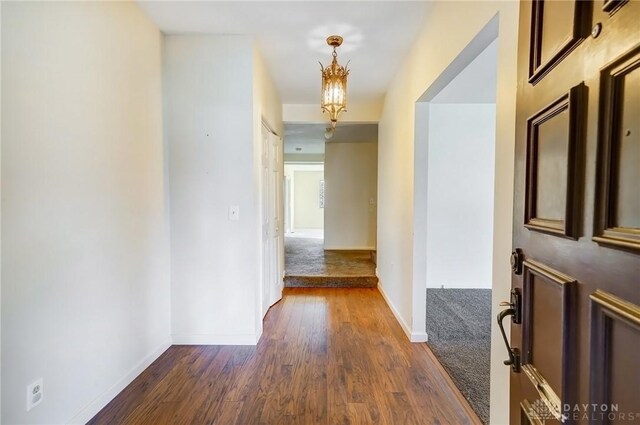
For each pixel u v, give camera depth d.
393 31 2.61
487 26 1.59
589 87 0.64
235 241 2.78
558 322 0.74
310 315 3.52
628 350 0.54
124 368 2.17
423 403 2.00
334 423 1.83
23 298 1.48
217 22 2.49
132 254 2.26
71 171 1.73
